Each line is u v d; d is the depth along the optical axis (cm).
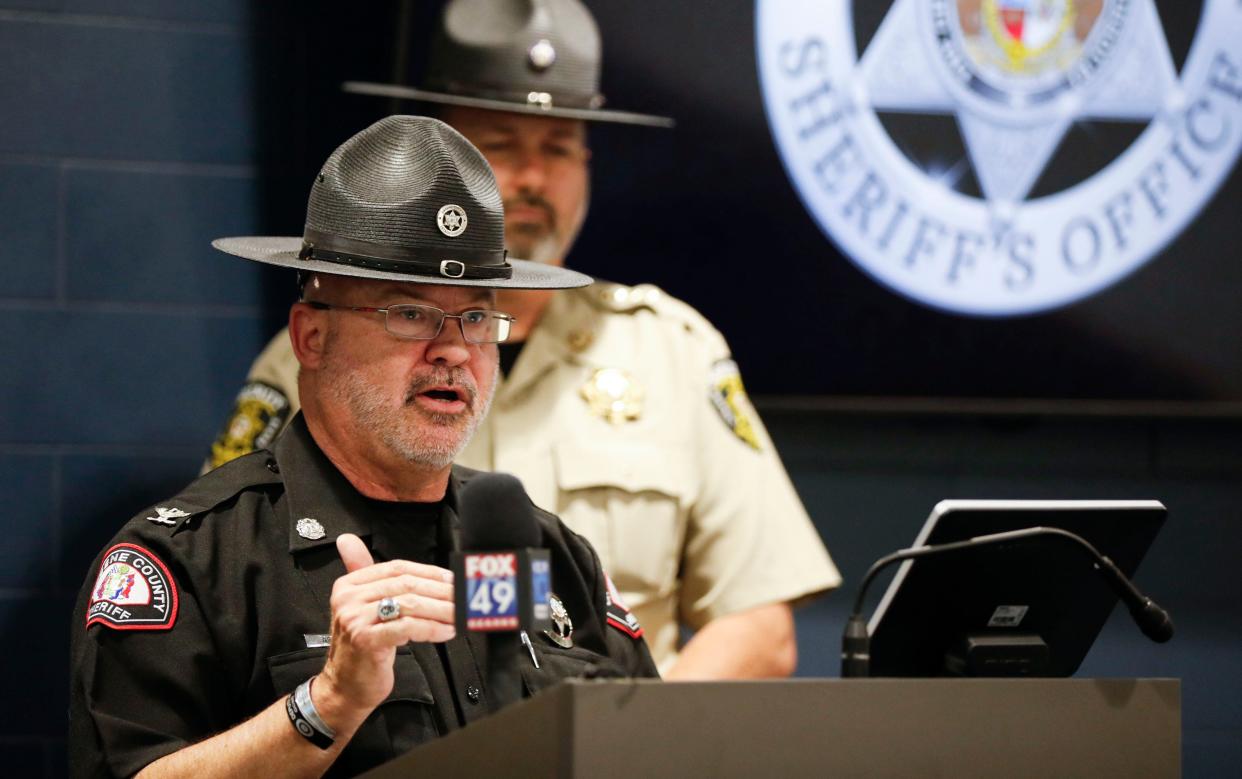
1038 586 620
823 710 471
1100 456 1181
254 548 602
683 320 1009
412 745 580
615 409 959
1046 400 1155
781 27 1127
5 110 1088
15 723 1073
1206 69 1160
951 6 1142
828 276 1137
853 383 1141
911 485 1166
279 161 1111
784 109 1128
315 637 589
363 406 615
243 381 1105
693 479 959
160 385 1099
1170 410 1162
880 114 1139
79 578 1084
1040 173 1153
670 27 1116
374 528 623
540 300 976
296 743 530
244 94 1109
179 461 1098
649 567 936
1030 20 1149
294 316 646
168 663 569
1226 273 1164
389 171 624
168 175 1103
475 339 626
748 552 962
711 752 453
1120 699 518
